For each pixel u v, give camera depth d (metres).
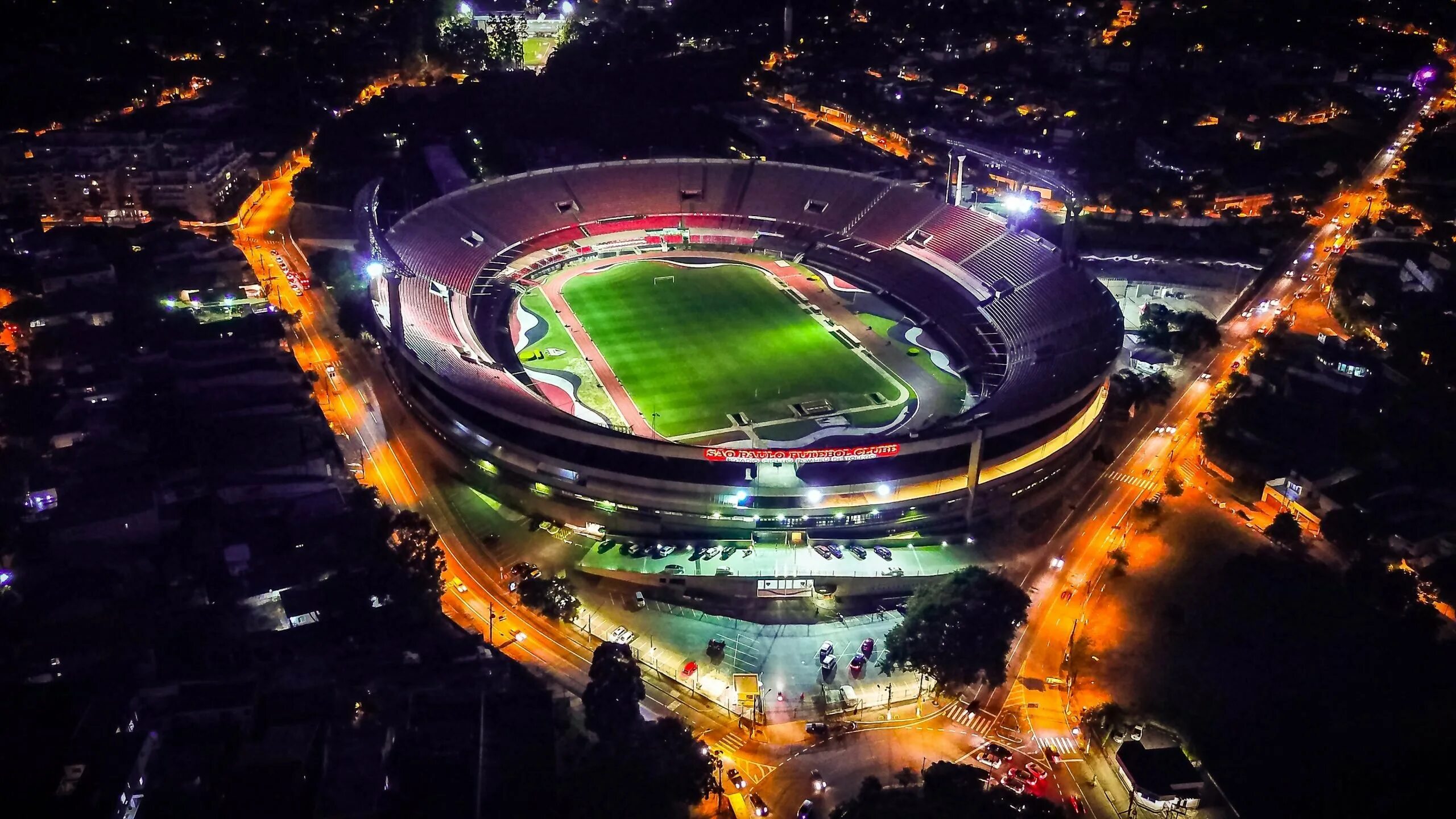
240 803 107.00
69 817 106.25
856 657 143.00
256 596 142.00
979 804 110.88
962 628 135.12
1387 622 150.62
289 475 165.88
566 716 129.12
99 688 121.62
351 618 138.38
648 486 166.12
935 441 162.88
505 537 167.00
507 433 173.88
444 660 133.38
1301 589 156.62
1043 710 136.12
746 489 163.25
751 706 135.88
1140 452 195.38
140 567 145.38
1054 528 172.75
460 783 111.44
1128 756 124.25
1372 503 171.00
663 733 122.06
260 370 195.75
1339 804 121.81
